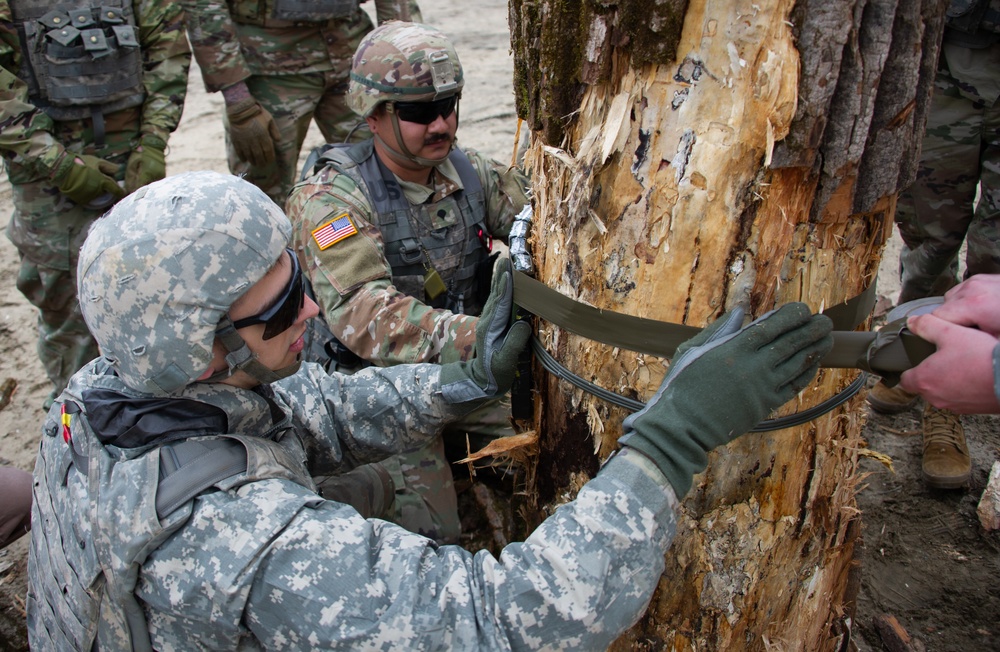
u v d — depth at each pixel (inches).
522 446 60.3
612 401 49.9
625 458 41.3
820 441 51.4
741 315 42.8
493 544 83.4
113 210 42.2
